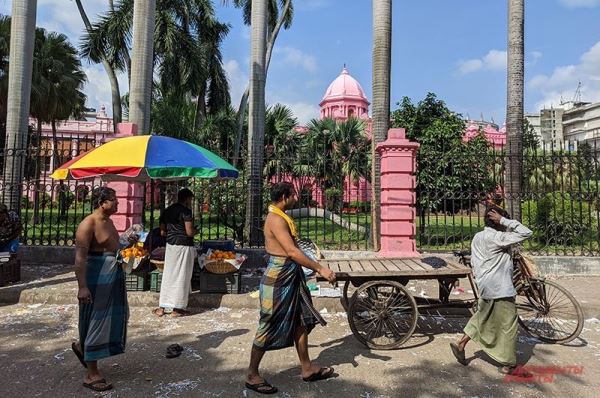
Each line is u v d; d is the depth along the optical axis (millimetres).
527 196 8906
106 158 5504
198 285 6816
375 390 3564
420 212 9680
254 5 10922
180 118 18969
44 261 8984
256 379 3537
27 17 9695
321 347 4625
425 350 4531
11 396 3432
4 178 9195
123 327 3684
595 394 3518
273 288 3523
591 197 8852
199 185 10797
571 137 71938
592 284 7480
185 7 19281
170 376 3818
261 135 10742
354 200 18859
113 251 3682
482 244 4062
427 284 7586
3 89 17766
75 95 20906
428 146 14617
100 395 3455
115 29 16422
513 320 3912
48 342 4688
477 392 3545
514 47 9758
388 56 9594
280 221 3596
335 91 38281
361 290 4578
